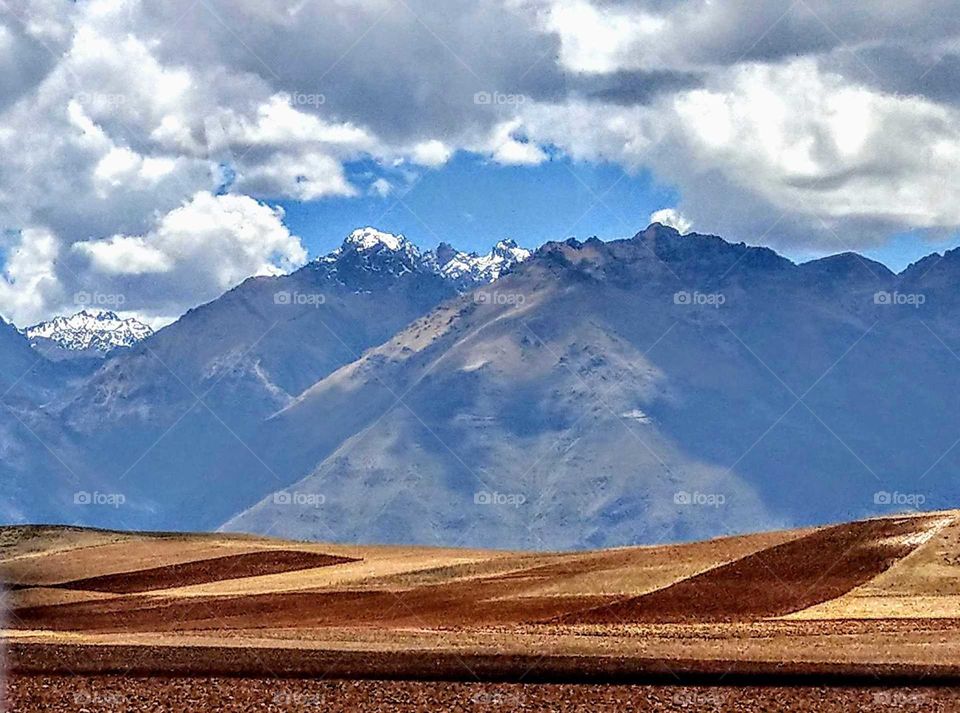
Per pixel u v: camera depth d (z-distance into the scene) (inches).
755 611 4042.8
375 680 2610.7
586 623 3949.3
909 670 2640.3
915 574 4313.5
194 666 2790.4
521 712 2336.4
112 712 2364.7
